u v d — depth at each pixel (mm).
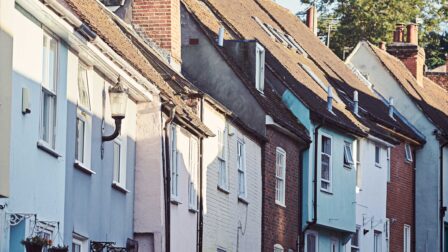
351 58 52406
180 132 28594
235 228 33031
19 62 19281
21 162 19359
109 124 24406
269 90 38594
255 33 42125
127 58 24688
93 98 23453
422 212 50844
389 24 72688
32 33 19828
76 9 23188
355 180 42031
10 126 18406
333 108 41906
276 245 36188
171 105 26719
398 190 48594
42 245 18938
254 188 34719
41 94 20328
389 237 47438
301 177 38500
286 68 41156
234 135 32938
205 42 35969
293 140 37750
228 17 40531
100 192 23812
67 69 21641
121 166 25406
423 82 57594
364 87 50375
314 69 45469
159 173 26234
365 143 44469
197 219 30047
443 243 51062
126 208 25609
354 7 73312
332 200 39969
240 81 35719
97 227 23578
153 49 31766
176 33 32719
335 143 40500
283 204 36844
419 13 75812
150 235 26172
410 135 49469
